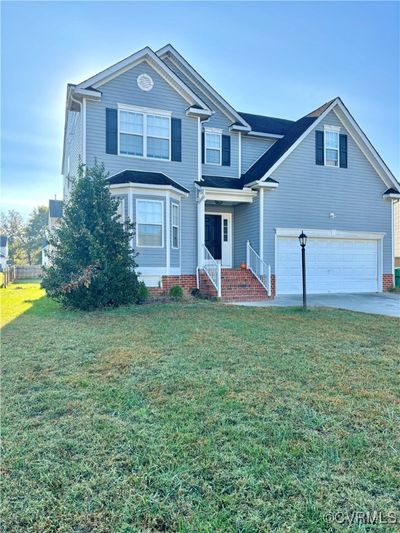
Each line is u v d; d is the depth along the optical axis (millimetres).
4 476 2555
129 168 13305
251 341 6270
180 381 4336
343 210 15773
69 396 3949
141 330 7203
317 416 3412
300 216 15047
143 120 13547
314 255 15352
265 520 2111
